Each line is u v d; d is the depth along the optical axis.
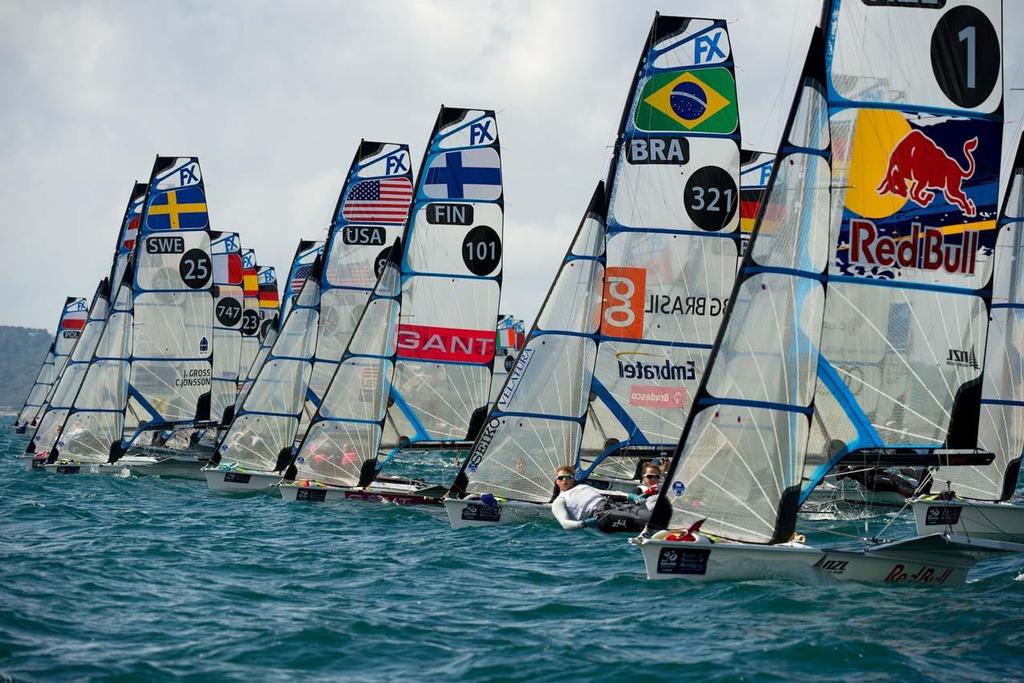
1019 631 45.97
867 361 67.12
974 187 67.31
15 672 40.09
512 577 58.72
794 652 42.97
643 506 73.62
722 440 52.94
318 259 115.81
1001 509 75.06
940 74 66.75
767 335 53.00
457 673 41.03
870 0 66.38
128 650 43.31
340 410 91.44
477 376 98.81
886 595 51.75
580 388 78.00
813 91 53.81
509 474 78.25
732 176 86.62
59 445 115.69
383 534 74.56
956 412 67.75
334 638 45.25
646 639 45.19
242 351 173.75
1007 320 78.56
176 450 133.50
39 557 61.47
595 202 78.19
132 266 117.75
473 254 98.69
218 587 55.47
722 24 86.38
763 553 53.12
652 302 87.19
